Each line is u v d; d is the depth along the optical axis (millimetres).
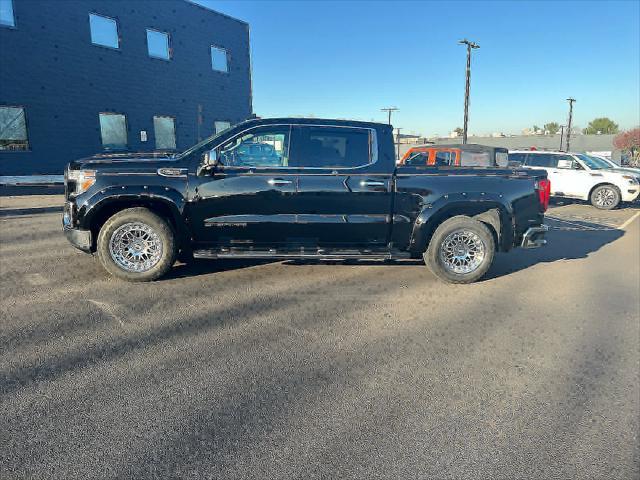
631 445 2385
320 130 5098
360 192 5070
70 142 17156
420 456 2266
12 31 15227
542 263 6512
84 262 5867
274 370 3125
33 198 12305
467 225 5227
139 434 2379
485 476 2135
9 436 2332
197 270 5641
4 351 3303
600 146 64750
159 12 19750
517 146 69312
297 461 2203
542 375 3129
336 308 4402
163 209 5098
